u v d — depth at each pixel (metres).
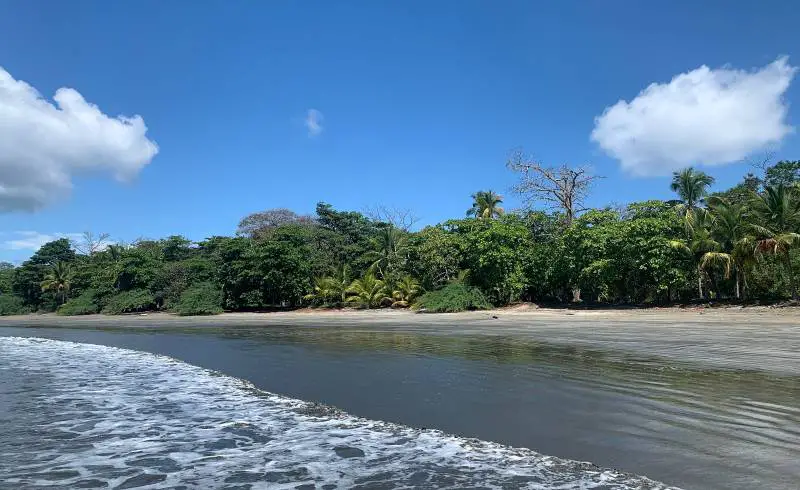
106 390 12.81
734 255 31.44
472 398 10.11
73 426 9.43
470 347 17.67
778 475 5.82
